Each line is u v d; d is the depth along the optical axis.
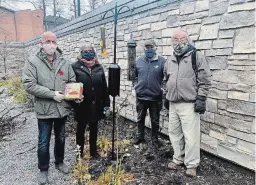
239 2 3.11
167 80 3.47
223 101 3.44
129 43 4.89
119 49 5.84
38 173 3.45
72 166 3.59
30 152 4.23
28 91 2.95
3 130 5.50
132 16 5.27
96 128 3.75
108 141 4.38
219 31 3.41
